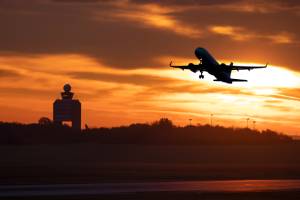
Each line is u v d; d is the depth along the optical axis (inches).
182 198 7628.0
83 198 7628.0
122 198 7628.0
